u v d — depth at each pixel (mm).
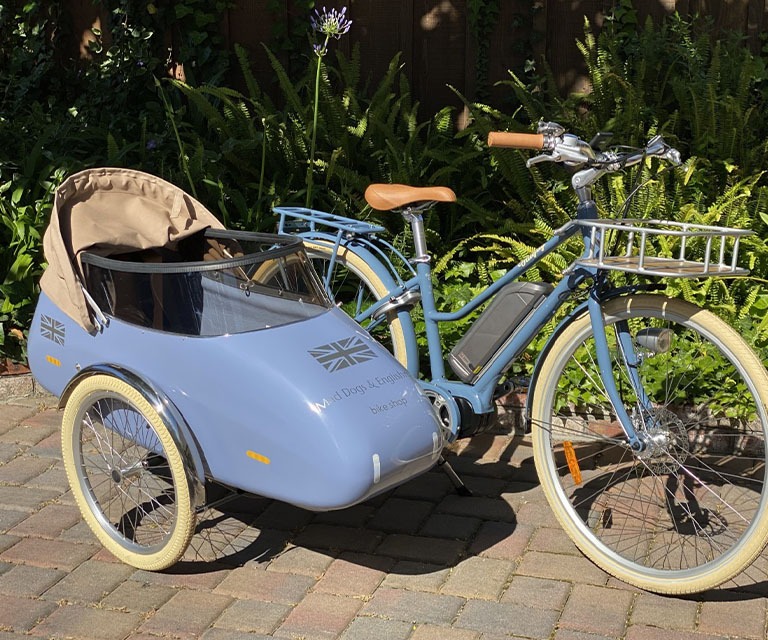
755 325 4867
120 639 3088
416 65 6555
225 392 3221
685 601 3295
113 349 3486
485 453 4430
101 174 3822
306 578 3439
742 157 5559
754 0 6062
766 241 5234
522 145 3434
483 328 3756
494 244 5543
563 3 6258
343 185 5828
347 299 5332
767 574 3453
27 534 3721
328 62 6672
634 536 3709
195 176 5820
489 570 3484
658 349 3309
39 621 3180
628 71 6070
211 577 3443
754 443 4320
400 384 3357
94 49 6930
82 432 3596
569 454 3631
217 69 6715
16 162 5941
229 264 3324
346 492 3082
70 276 3498
